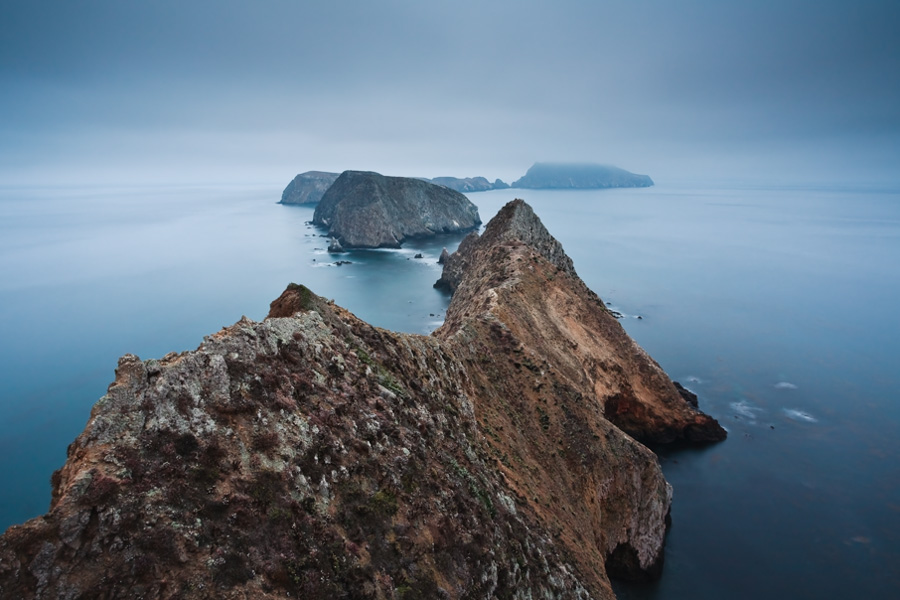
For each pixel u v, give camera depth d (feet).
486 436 128.77
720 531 176.76
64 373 324.80
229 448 60.75
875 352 354.95
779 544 170.91
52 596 42.16
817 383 304.09
